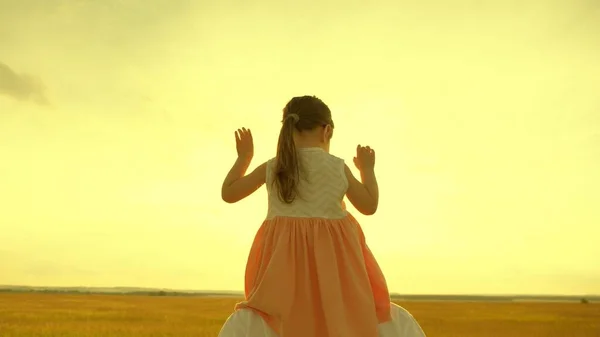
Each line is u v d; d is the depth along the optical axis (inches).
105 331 660.1
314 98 116.6
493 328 861.8
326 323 99.6
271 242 106.2
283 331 98.1
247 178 112.4
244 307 100.2
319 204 107.8
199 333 656.4
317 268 102.8
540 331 816.3
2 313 938.7
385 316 104.1
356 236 109.1
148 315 997.8
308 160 109.8
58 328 679.1
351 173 112.8
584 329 838.5
